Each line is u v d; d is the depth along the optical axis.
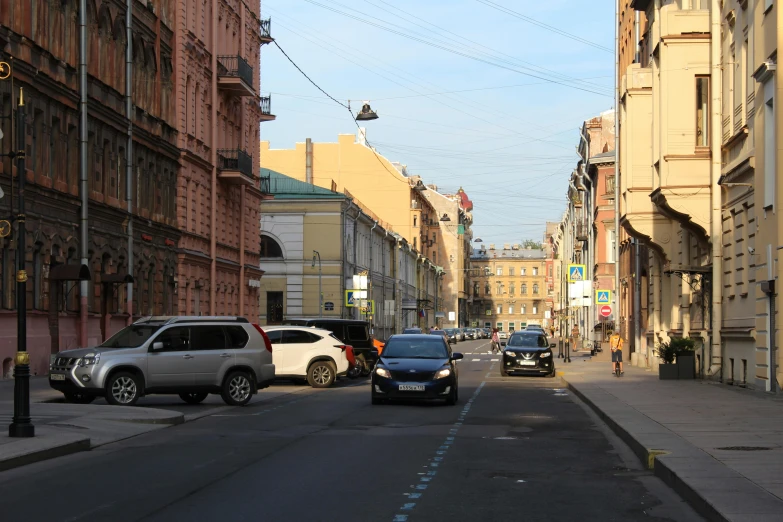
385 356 24.55
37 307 29.66
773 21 22.53
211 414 20.98
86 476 11.88
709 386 27.92
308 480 11.52
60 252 31.02
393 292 93.75
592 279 68.75
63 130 31.33
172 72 42.91
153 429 17.61
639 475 12.19
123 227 36.44
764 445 13.76
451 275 144.75
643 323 45.72
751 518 8.45
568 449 14.88
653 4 38.97
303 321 37.31
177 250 43.06
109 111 34.66
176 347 22.27
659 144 30.64
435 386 23.23
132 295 37.50
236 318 23.33
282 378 31.47
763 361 24.25
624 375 36.53
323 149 103.88
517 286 190.12
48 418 18.19
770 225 23.27
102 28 34.97
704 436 15.04
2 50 26.47
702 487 10.14
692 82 29.58
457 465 12.90
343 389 30.38
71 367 21.30
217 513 9.43
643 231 35.88
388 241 91.50
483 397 26.94
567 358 50.16
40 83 29.14
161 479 11.59
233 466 12.70
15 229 27.75
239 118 53.88
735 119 27.02
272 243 67.06
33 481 11.52
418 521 9.09
